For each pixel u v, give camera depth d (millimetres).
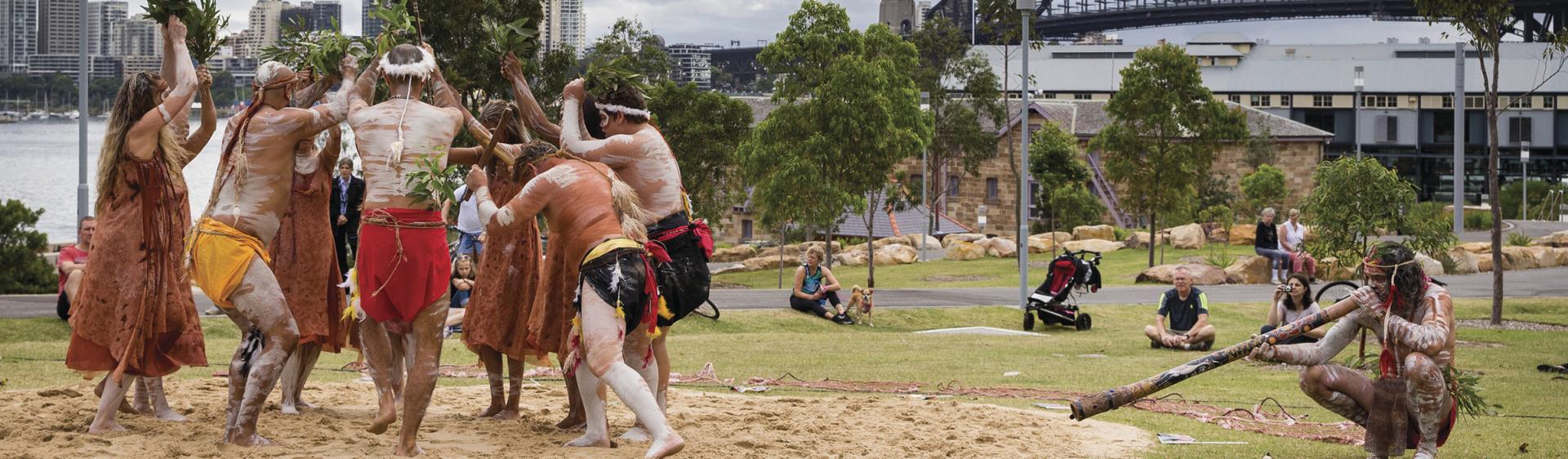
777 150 33219
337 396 8430
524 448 6488
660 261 6418
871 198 33375
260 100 6297
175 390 8492
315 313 6789
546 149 6422
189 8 6496
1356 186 17797
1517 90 86562
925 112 40969
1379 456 6664
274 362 6215
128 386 6598
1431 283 6625
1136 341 17359
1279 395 10133
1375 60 91500
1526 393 10578
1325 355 6785
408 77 6434
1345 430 7926
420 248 6195
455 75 7191
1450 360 6539
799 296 20516
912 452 6816
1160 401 9438
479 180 6281
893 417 8062
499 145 6695
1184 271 16453
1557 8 96438
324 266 6840
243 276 6090
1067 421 8094
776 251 45000
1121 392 6562
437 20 32281
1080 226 50656
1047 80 94812
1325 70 91062
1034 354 14688
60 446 6074
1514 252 34438
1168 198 35812
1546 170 86438
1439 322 6465
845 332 18984
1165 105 35406
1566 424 8477
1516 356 14992
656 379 6441
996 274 34781
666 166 6645
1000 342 16578
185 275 6148
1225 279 30203
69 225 86438
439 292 6250
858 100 32281
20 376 9844
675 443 5648
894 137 32750
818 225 33656
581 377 6480
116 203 6316
